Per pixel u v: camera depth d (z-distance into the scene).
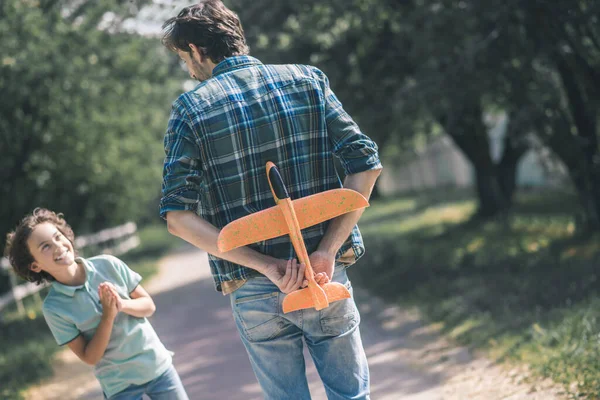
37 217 3.26
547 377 4.89
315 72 2.59
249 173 2.49
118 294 3.31
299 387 2.62
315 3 10.50
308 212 2.39
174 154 2.46
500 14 8.16
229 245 2.35
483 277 9.29
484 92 9.16
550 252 9.70
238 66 2.57
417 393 5.23
